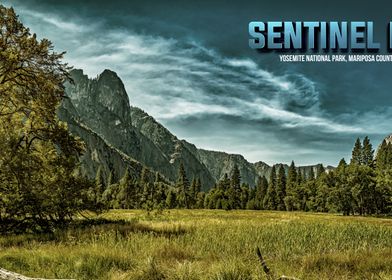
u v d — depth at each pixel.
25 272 11.88
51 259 13.21
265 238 20.77
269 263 13.68
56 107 28.88
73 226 26.91
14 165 25.39
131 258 13.42
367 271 12.68
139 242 17.16
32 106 27.53
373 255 15.23
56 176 28.02
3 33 25.41
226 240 19.50
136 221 33.34
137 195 124.31
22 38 25.50
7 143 26.34
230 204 130.25
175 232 23.64
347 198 107.38
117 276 10.99
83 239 19.62
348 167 115.00
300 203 136.88
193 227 27.00
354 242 20.41
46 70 26.72
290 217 67.12
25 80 26.70
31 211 26.84
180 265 10.90
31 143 29.86
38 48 25.72
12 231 26.05
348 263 13.87
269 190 151.12
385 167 133.75
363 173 108.00
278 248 17.70
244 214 79.75
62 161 28.41
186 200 143.00
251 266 10.90
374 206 109.88
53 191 27.45
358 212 112.94
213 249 17.00
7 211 26.42
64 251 14.71
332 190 111.94
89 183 30.06
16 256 13.83
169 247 15.53
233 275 9.86
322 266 13.41
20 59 25.59
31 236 22.41
